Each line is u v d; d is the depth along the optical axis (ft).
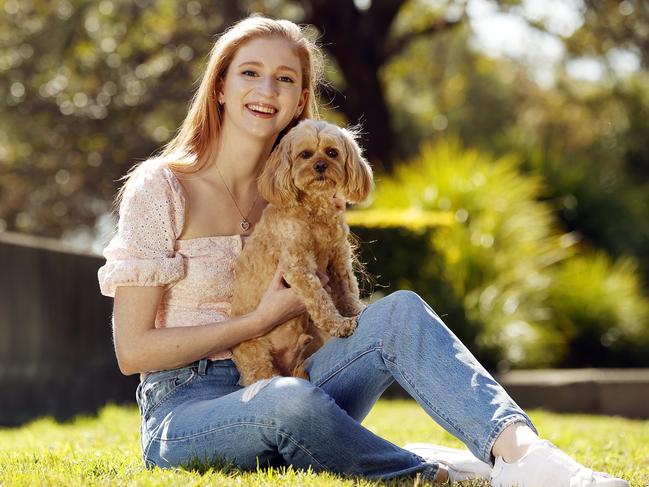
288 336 12.80
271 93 13.01
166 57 57.98
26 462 12.99
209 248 12.59
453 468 11.93
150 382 12.24
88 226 63.05
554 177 49.21
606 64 59.88
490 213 38.45
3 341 26.07
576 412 32.22
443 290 35.29
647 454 15.88
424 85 77.92
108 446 15.85
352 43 53.01
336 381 11.80
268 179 13.38
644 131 67.41
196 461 11.39
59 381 28.48
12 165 58.70
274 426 11.02
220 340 11.85
